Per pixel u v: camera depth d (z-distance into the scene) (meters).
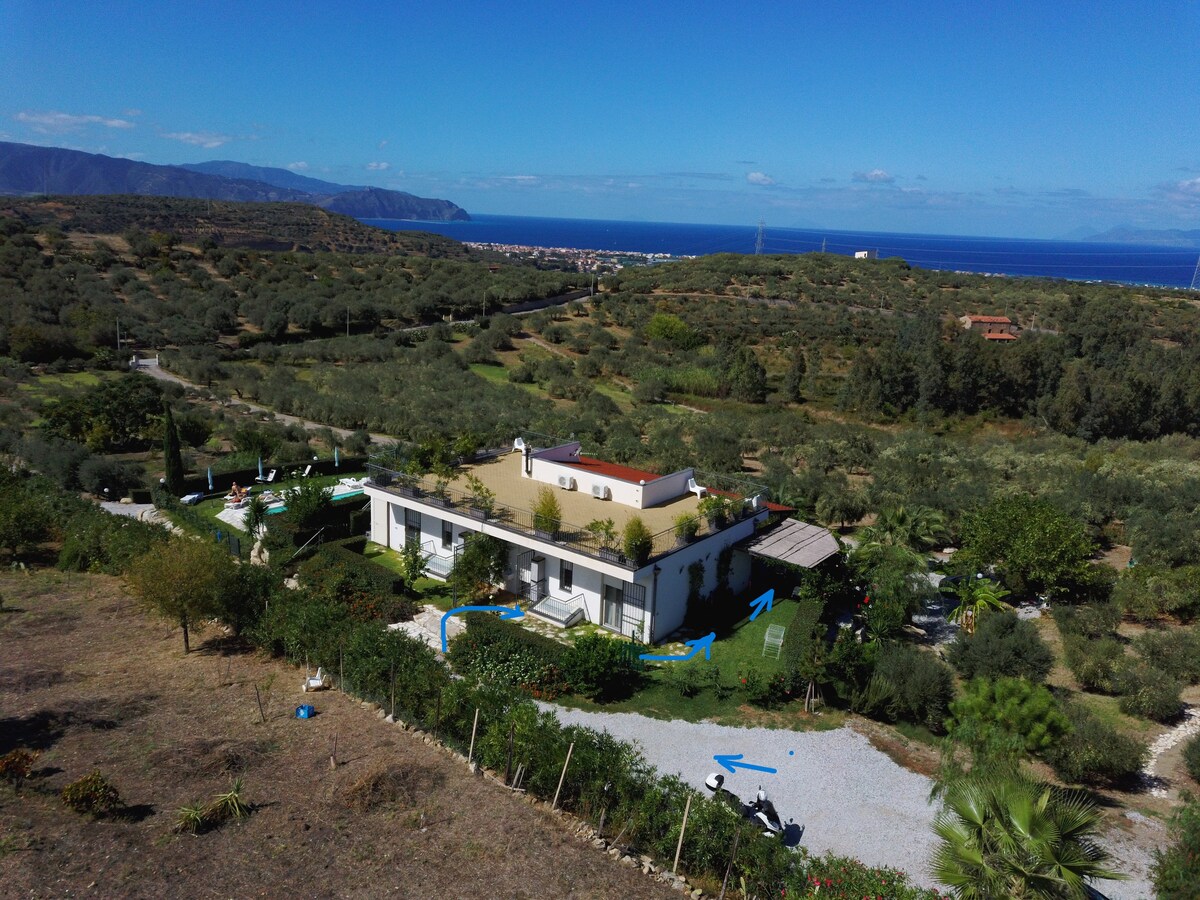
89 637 22.36
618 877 12.77
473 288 113.81
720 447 49.41
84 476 38.66
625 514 26.91
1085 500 37.88
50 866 11.38
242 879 11.66
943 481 44.47
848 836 15.38
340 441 51.69
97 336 74.19
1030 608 28.00
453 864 12.55
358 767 15.38
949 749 16.56
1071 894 10.06
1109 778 17.58
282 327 88.06
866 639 24.75
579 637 22.67
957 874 10.63
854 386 73.00
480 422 56.62
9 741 15.68
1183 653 22.95
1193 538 31.72
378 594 25.03
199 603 20.38
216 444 49.44
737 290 124.44
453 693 17.19
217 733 16.61
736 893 12.82
